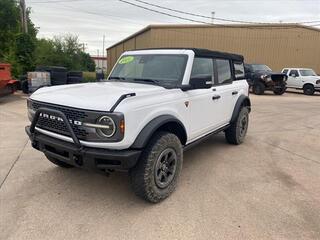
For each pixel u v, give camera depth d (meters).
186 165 5.00
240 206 3.60
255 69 20.31
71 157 3.27
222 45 31.81
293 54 31.38
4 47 20.59
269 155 5.70
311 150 6.16
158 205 3.60
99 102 3.12
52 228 3.07
